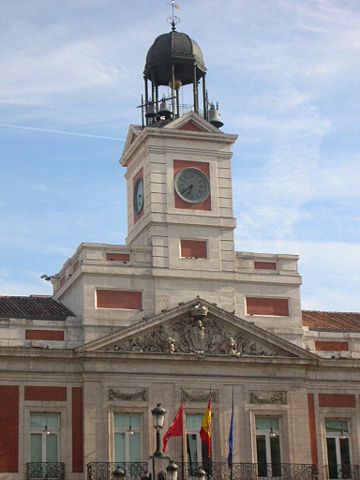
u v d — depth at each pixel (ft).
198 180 185.26
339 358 181.06
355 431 179.83
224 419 172.04
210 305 174.70
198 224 181.88
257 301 181.27
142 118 194.08
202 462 169.68
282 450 174.29
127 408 168.45
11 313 174.91
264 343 176.96
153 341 171.53
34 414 166.61
